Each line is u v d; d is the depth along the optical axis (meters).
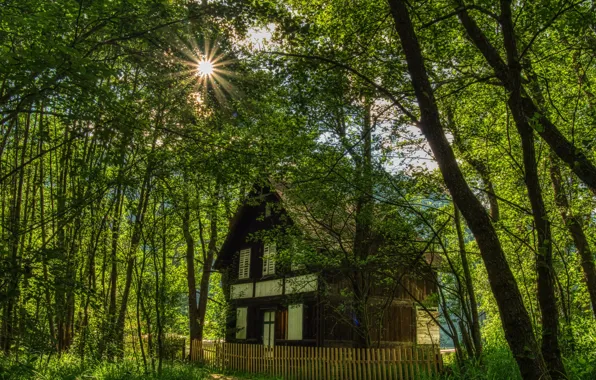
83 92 6.94
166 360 17.83
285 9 9.88
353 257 14.99
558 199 12.15
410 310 20.09
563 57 10.32
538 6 7.49
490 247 5.84
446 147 6.23
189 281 23.72
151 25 8.74
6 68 6.30
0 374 6.95
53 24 7.08
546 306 6.18
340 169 13.01
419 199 13.09
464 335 11.62
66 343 15.88
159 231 13.97
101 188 8.98
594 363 8.59
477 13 10.41
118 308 20.44
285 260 16.66
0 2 7.22
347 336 18.97
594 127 10.23
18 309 6.88
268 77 10.44
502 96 10.67
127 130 7.72
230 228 24.95
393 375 12.78
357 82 10.52
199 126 10.34
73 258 11.84
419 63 6.51
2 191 12.96
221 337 23.84
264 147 10.55
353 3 10.83
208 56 9.91
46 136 8.11
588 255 12.05
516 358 5.58
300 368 15.29
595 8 7.36
